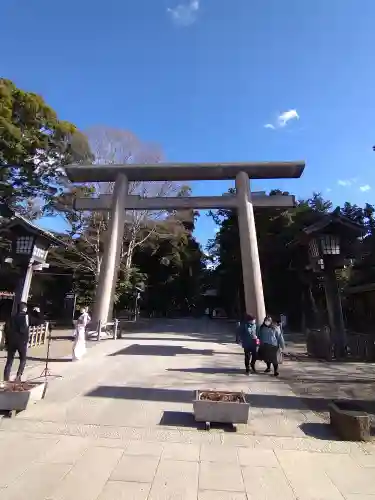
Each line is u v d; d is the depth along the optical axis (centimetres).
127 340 1661
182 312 5353
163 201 1652
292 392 749
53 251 2664
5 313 2314
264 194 1620
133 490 342
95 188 2616
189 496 333
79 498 325
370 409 633
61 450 432
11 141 1609
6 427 505
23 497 325
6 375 727
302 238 1356
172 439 475
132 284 2747
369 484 364
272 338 937
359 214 2634
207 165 1630
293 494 342
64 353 1227
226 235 3108
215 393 570
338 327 1242
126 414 580
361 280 2411
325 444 467
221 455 427
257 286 1468
